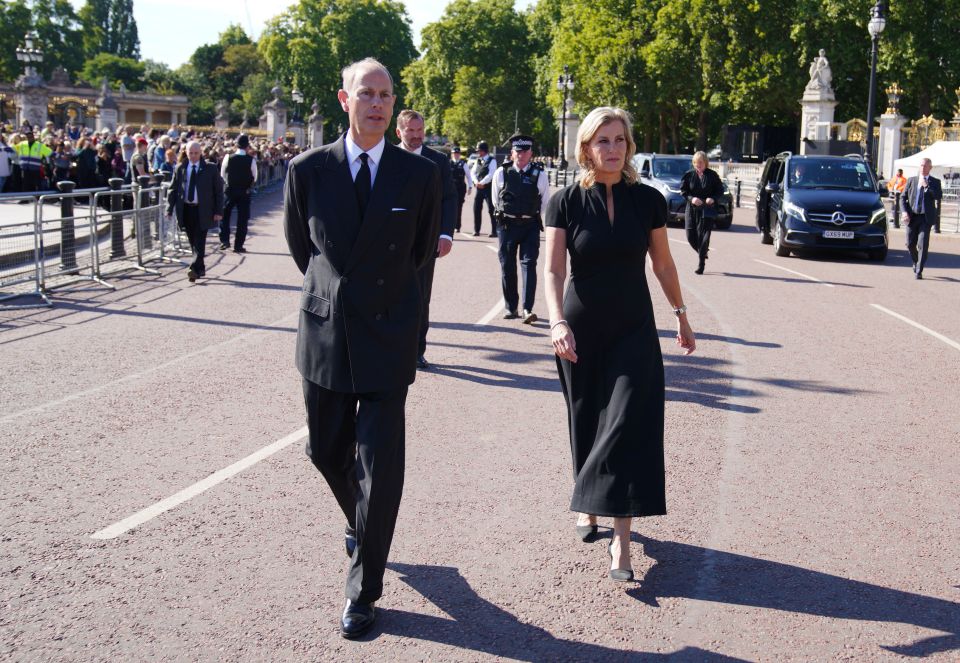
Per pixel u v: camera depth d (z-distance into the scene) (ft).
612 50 162.91
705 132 170.19
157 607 12.77
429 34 281.33
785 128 159.94
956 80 137.39
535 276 35.17
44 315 35.55
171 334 32.17
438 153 23.45
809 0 142.41
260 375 26.35
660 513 13.28
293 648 11.76
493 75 274.16
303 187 12.66
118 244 49.78
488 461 19.20
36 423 21.47
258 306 38.17
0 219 52.26
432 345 30.71
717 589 13.64
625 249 13.92
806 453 20.17
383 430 12.48
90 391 24.39
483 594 13.34
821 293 44.42
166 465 18.66
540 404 23.72
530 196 34.60
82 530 15.38
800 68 147.23
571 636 12.20
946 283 49.08
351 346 12.35
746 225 88.02
